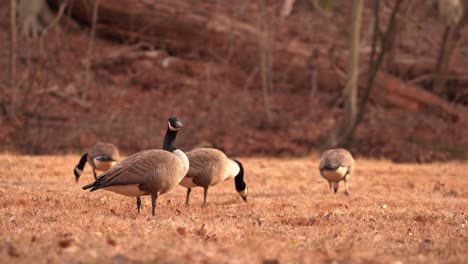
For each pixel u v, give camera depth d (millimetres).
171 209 11594
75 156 23219
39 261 6129
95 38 37656
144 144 28609
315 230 9117
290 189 16547
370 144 30391
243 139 30203
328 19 41812
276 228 9211
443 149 30391
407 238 8688
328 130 31656
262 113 32875
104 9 36062
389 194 15750
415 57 39656
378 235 8703
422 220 11039
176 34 36312
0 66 33125
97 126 29359
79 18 37094
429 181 19266
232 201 13398
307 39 38531
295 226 9680
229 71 36188
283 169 21453
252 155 28953
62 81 33031
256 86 35938
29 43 34500
